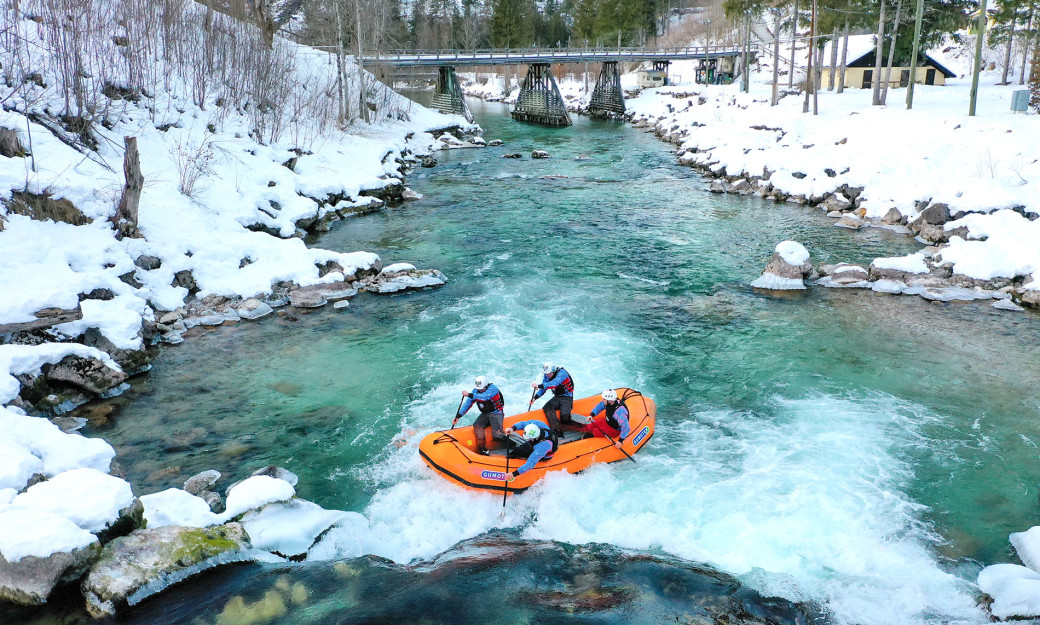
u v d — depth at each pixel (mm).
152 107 21969
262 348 12312
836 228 20344
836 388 10609
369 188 24094
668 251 18172
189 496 7406
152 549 6355
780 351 11977
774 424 9586
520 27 84562
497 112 65375
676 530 7383
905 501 7844
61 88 19656
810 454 8820
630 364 11516
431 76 77375
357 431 9516
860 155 24984
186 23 28875
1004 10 42812
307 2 54906
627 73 82875
